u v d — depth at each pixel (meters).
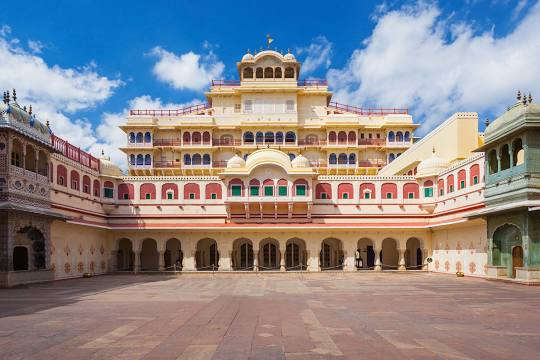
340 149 56.84
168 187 40.38
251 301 18.33
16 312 15.34
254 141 56.97
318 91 58.28
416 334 11.46
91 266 36.19
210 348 9.95
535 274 24.48
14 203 25.03
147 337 11.11
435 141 41.31
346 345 10.23
